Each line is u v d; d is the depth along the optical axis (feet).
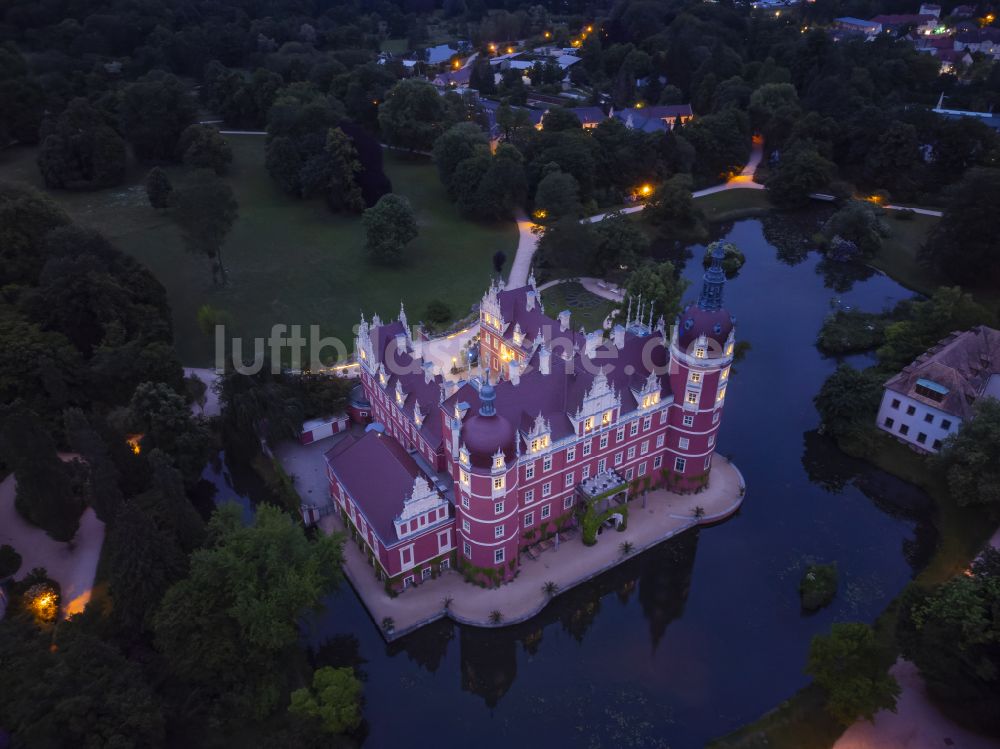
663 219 593.42
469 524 255.09
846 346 423.23
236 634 217.56
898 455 334.44
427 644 257.55
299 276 499.92
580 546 287.48
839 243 544.62
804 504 317.63
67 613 245.86
